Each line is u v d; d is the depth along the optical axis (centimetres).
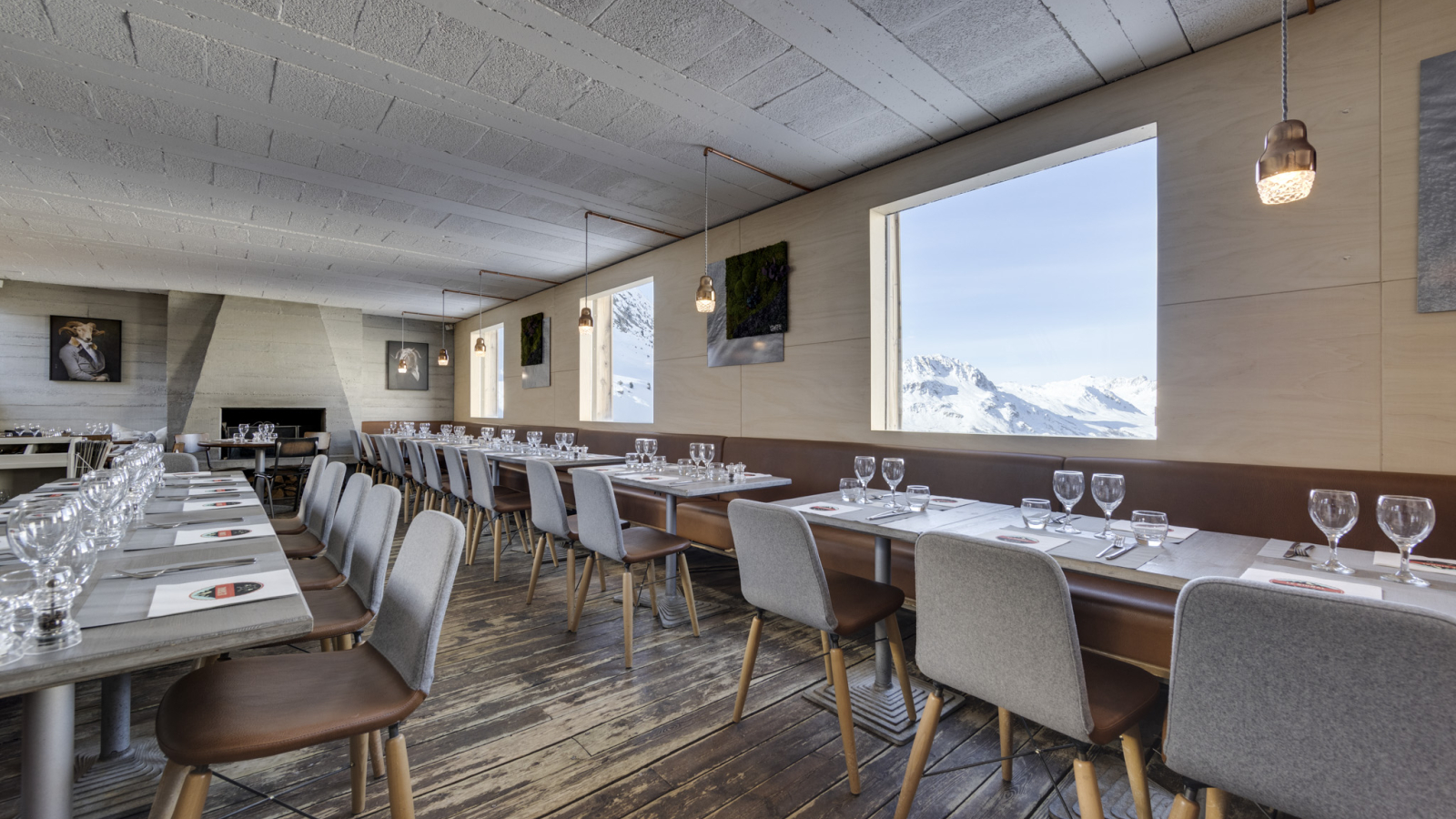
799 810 188
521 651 307
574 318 789
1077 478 223
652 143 403
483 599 390
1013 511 266
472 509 490
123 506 220
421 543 169
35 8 263
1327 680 101
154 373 912
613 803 191
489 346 1107
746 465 494
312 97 342
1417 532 157
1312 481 251
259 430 820
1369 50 257
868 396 446
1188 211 305
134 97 339
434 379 1167
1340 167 263
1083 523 236
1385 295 252
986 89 339
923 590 167
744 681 235
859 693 254
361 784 184
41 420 842
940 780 204
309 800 191
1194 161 303
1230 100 293
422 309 1031
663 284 636
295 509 748
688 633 332
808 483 448
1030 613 143
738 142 402
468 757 214
